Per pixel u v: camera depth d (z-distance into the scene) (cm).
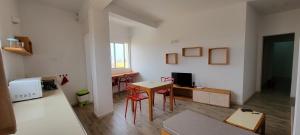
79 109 360
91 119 299
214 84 403
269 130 242
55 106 156
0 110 45
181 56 462
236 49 359
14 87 173
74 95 393
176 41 470
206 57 410
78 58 396
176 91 460
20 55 283
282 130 241
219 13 378
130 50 621
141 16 445
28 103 169
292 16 388
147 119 296
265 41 523
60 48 365
